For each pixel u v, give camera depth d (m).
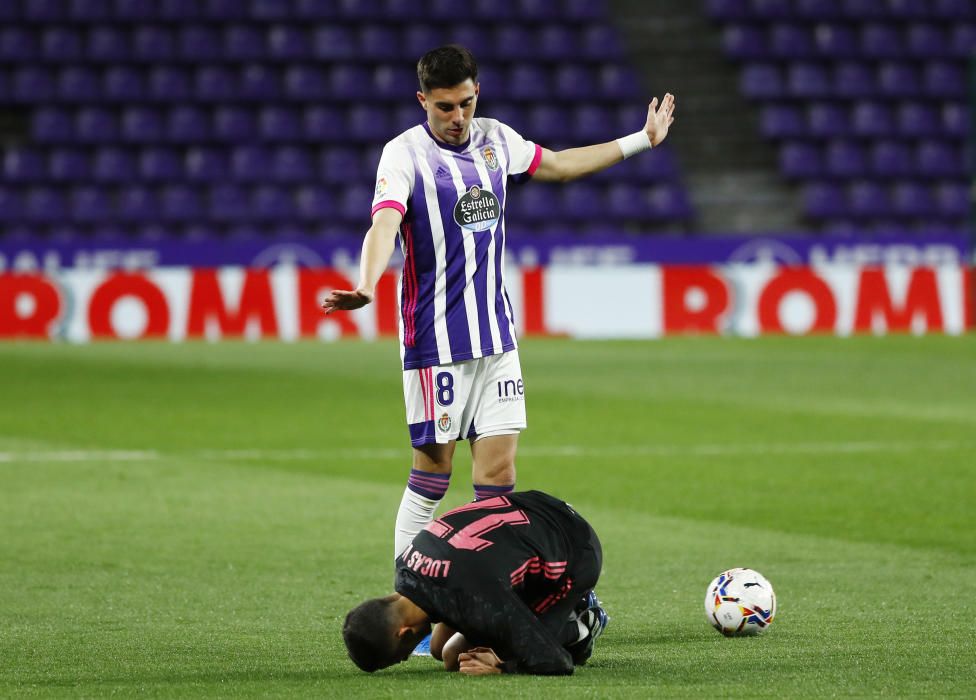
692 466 34.00
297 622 18.34
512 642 14.70
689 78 96.62
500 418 17.66
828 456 35.53
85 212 85.19
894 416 43.47
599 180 89.75
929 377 55.03
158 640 17.11
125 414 43.59
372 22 94.31
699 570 22.28
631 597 20.14
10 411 44.12
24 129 88.94
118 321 71.94
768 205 92.25
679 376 55.25
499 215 17.66
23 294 71.38
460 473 33.28
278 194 87.38
